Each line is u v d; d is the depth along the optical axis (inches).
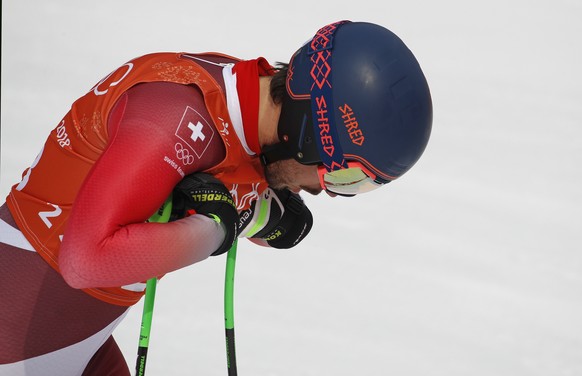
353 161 256.2
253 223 295.0
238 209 277.9
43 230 259.9
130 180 229.3
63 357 270.8
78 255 226.8
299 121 255.6
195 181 246.4
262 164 269.0
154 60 263.3
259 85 260.7
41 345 265.0
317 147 256.2
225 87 256.5
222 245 253.3
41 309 261.3
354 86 247.3
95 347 278.7
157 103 241.3
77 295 262.7
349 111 248.5
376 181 263.3
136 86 251.0
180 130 239.9
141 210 232.7
